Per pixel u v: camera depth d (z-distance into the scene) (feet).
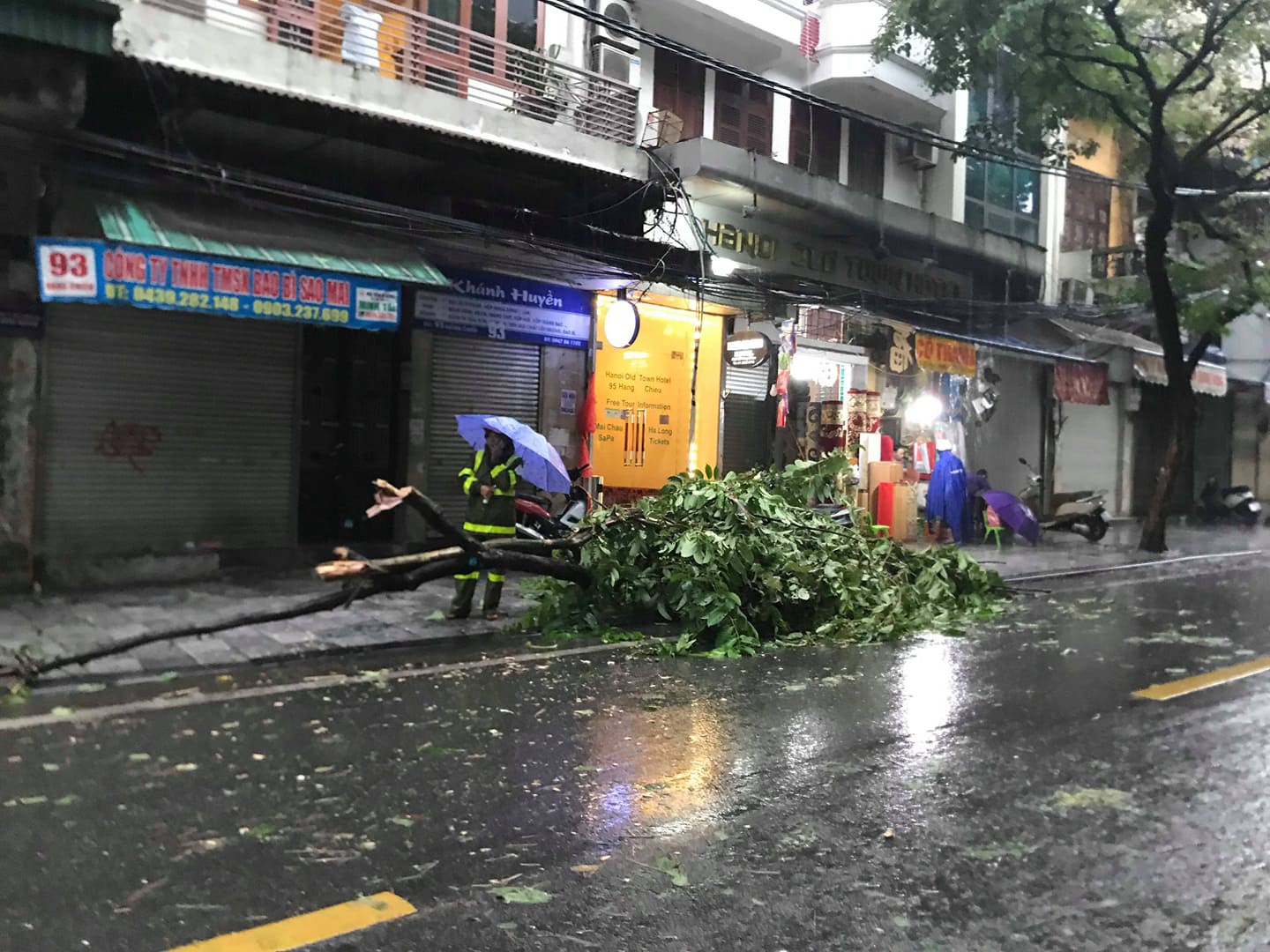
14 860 10.98
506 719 17.25
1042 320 64.23
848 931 9.85
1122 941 9.74
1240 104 48.11
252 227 28.04
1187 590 36.68
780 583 25.67
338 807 12.85
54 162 25.36
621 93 40.01
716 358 47.21
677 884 10.84
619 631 25.22
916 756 15.57
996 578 33.68
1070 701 19.20
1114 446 73.00
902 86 53.21
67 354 27.96
